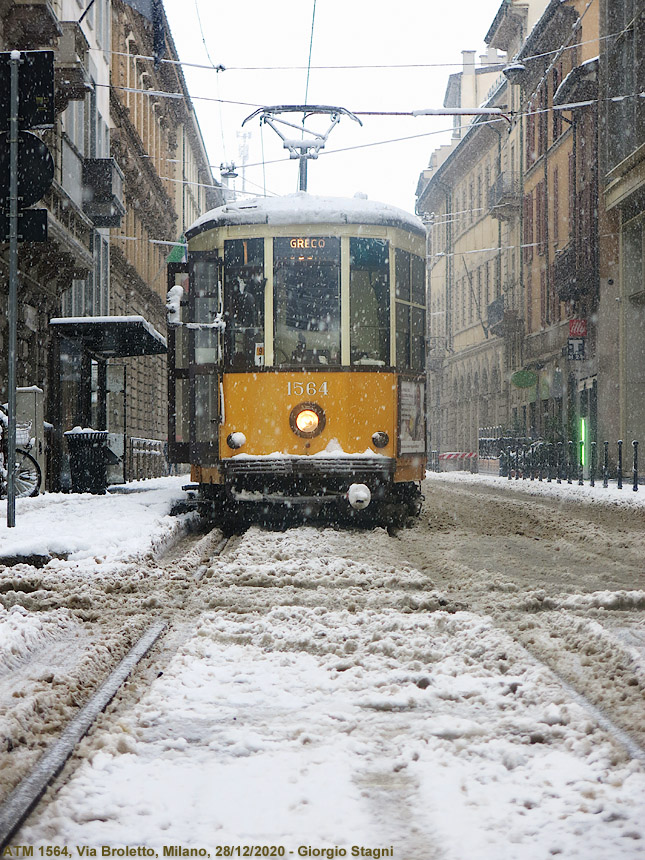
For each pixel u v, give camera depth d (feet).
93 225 99.40
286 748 13.10
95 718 14.32
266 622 20.85
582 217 125.18
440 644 18.97
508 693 15.71
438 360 230.48
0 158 37.96
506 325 165.27
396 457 45.24
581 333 124.77
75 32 82.53
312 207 45.27
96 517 41.98
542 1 162.20
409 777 12.00
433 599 23.77
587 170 124.88
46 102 37.96
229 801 11.07
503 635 19.40
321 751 12.84
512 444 143.95
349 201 45.96
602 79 117.39
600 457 116.67
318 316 44.88
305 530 41.68
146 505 50.19
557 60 143.43
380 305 45.42
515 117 168.66
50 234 77.71
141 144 147.02
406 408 46.47
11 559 30.73
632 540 40.81
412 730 13.83
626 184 108.27
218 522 48.70
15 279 37.47
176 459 48.21
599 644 18.75
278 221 45.11
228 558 31.96
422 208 257.55
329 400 44.42
